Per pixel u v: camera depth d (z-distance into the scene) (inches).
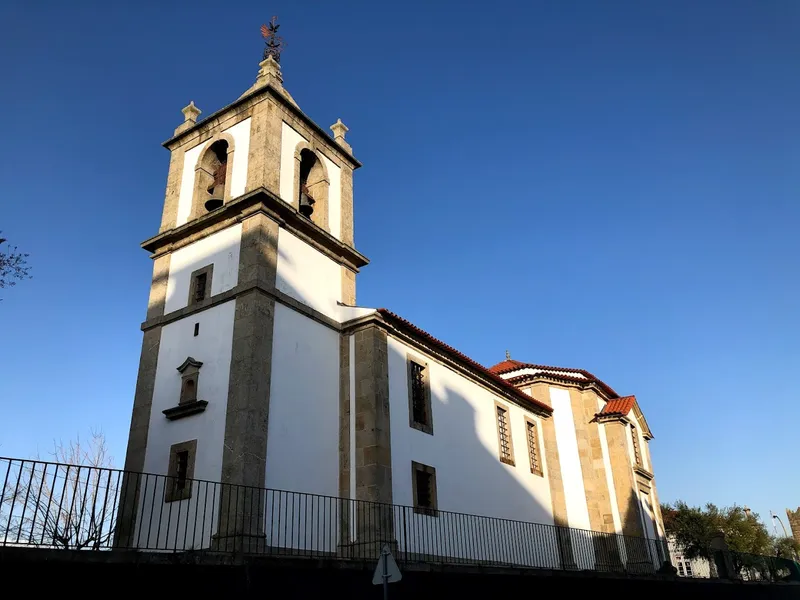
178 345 738.8
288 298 727.1
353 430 733.9
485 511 879.1
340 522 691.4
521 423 1063.6
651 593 837.2
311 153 876.0
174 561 385.4
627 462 1126.4
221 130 848.9
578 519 1076.5
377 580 455.2
